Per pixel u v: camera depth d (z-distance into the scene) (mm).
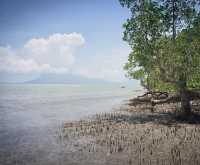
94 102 44969
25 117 25344
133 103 36875
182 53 19125
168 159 10930
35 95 74688
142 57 20875
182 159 10867
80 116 25812
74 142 14391
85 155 11773
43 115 26938
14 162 10898
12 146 13539
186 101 20828
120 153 12000
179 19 19672
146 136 15398
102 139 14953
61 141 14664
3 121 22750
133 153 11961
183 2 19266
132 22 20219
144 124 19406
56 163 10703
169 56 19750
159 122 20016
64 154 11984
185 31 19469
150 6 19359
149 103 34281
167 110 26609
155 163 10469
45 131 17797
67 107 35438
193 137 14844
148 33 20000
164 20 19609
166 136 15234
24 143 14203
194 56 18844
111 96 67812
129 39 20688
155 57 20516
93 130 17734
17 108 34094
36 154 12008
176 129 17125
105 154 11898
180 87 20438
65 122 21906
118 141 14328
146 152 12070
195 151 12008
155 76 22188
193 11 19297
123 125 19297
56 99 54562
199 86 19234
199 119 20250
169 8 19625
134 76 32219
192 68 18953
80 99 54562
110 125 19484
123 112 27625
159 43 20141
